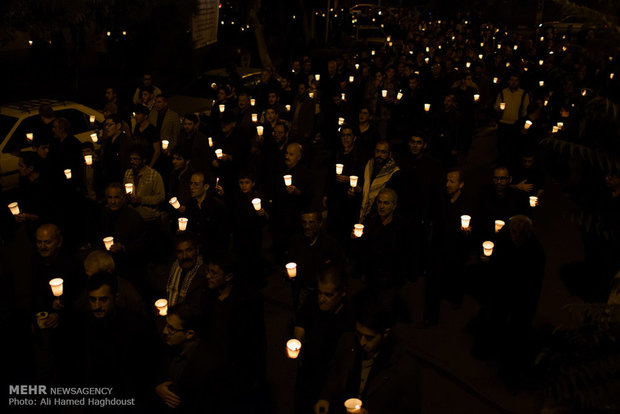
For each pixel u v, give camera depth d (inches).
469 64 685.3
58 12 461.4
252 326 188.4
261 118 460.4
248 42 1166.3
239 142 369.1
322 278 166.6
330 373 151.1
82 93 746.2
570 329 119.7
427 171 306.2
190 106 671.8
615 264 251.8
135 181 292.5
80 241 328.8
